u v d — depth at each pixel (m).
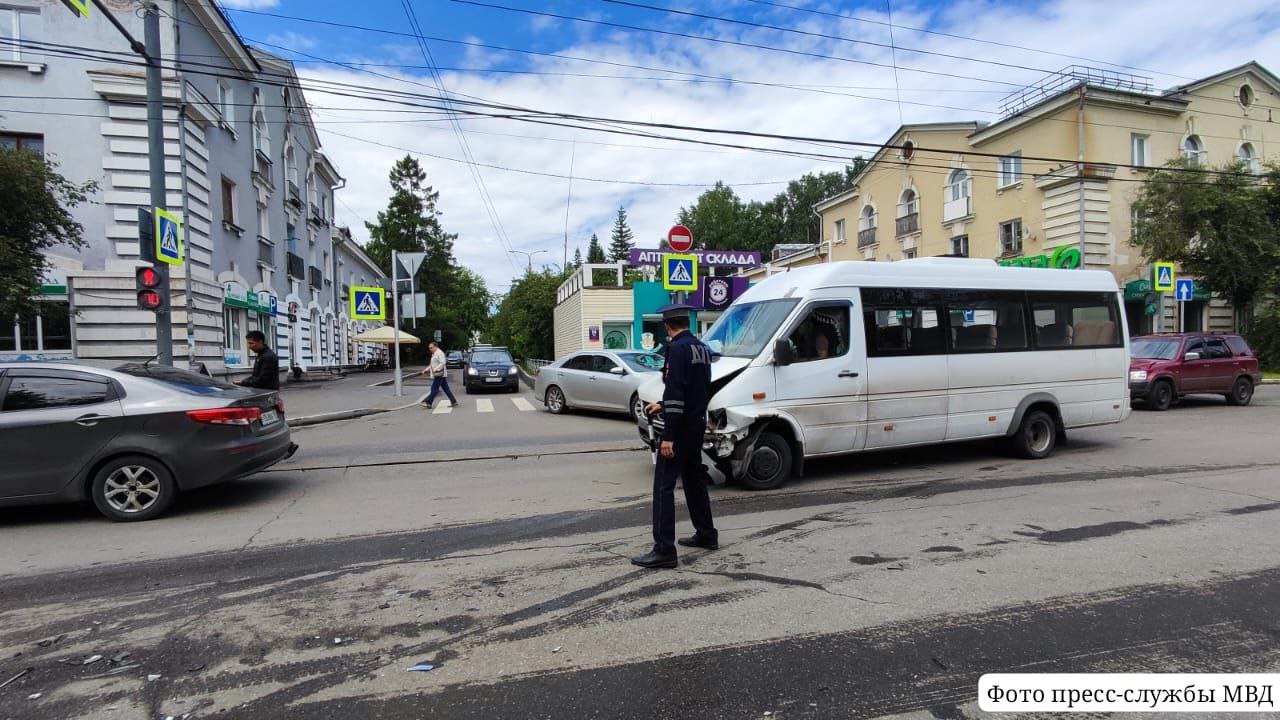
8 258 11.48
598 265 27.05
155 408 5.90
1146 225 23.39
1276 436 9.99
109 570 4.58
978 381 7.88
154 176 10.24
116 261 16.14
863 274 7.32
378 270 51.22
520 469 8.11
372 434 11.30
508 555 4.78
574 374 13.90
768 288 7.68
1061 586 4.01
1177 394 13.98
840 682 2.93
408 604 3.89
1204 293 25.11
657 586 4.11
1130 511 5.74
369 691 2.91
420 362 58.00
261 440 6.46
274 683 2.99
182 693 2.91
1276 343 24.36
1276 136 27.25
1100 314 8.84
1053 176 24.05
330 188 36.03
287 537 5.33
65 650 3.36
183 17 17.00
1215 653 3.17
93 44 16.02
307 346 29.86
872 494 6.52
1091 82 23.98
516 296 42.00
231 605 3.92
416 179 57.41
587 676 3.01
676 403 4.40
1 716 2.74
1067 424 8.52
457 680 2.99
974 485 6.88
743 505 6.15
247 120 21.69
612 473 7.79
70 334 16.06
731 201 62.38
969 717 2.65
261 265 22.78
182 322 16.39
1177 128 25.36
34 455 5.67
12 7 15.70
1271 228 23.03
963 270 7.93
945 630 3.43
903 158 31.31
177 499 6.73
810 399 6.91
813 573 4.29
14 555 4.95
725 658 3.16
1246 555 4.55
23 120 15.78
